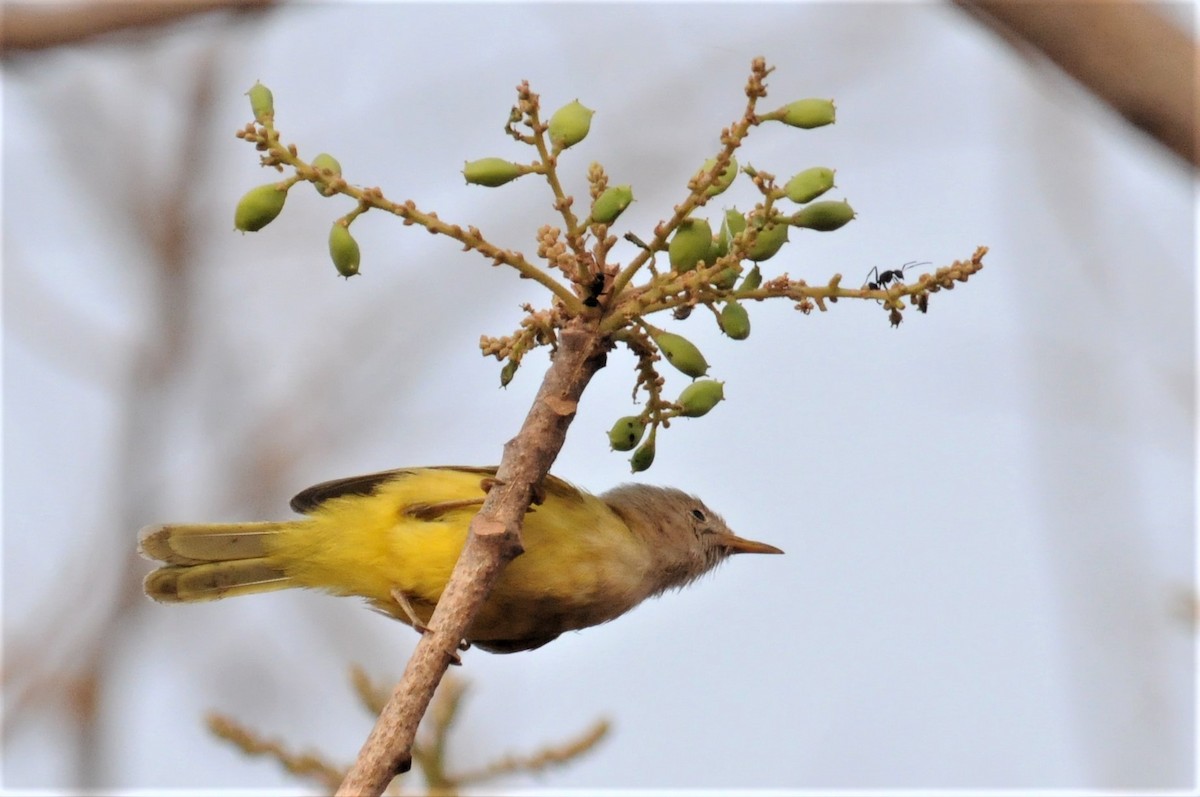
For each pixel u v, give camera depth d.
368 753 6.66
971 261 6.84
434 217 6.98
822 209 6.88
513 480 7.15
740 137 6.71
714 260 7.23
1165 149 6.09
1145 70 6.01
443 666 6.87
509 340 7.39
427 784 10.63
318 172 6.81
